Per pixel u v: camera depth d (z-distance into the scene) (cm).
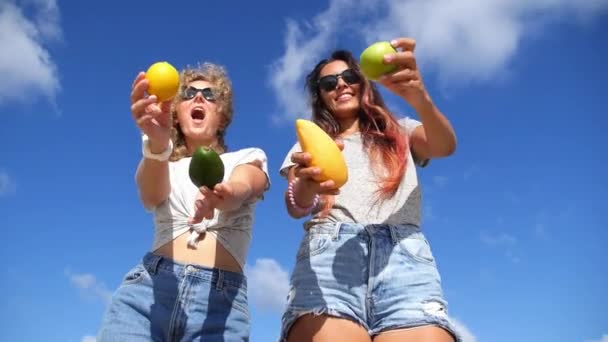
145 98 126
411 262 139
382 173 149
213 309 137
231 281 141
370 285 138
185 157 162
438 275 142
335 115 167
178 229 143
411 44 136
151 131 130
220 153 165
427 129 145
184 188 149
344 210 146
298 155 125
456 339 136
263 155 156
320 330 133
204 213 117
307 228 150
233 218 146
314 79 173
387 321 134
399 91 138
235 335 136
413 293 135
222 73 175
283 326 142
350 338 132
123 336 132
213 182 118
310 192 129
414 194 147
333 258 140
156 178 141
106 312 139
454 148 148
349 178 150
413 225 145
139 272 140
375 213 145
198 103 163
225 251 143
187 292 136
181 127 165
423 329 131
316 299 136
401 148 151
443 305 136
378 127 160
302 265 144
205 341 133
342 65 167
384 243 140
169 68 133
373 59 135
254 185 142
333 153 126
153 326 134
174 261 139
